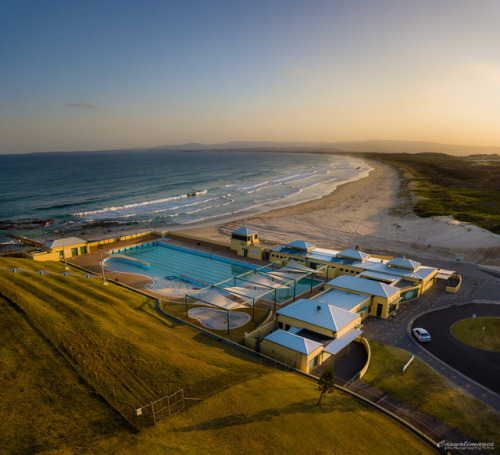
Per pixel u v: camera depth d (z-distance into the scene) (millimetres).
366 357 29906
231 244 63375
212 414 18672
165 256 63281
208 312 39500
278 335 28984
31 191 151500
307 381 24781
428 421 21516
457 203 97562
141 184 180125
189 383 21641
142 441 16031
